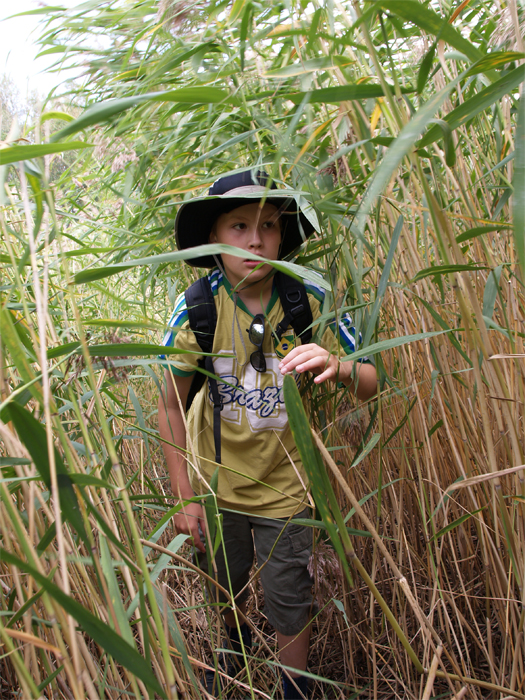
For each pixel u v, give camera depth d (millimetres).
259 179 1138
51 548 684
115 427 1469
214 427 1211
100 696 678
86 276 581
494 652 1229
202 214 1196
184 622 1353
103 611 701
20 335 704
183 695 781
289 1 804
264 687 1232
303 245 1314
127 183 1392
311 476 623
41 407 709
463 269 708
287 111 1152
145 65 1223
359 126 785
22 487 637
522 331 999
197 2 852
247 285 1163
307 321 1159
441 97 488
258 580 1654
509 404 820
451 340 927
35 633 806
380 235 1121
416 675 1167
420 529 1395
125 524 1000
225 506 1270
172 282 1643
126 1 1157
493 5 1134
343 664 1344
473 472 1128
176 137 1298
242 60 763
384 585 1354
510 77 534
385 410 1362
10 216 947
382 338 1294
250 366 1208
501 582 988
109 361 669
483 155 1133
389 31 1021
